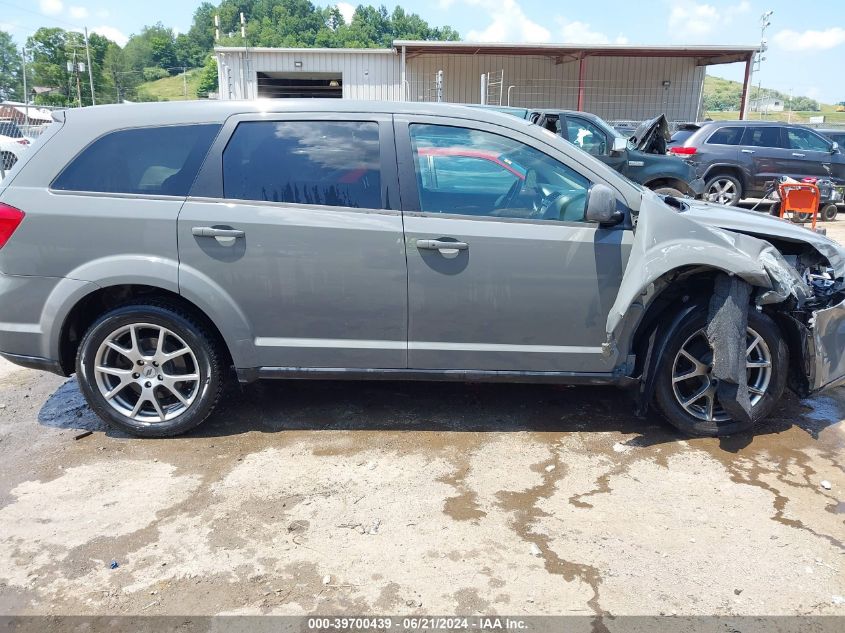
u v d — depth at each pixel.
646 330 3.71
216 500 3.10
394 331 3.54
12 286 3.46
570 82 27.03
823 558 2.70
